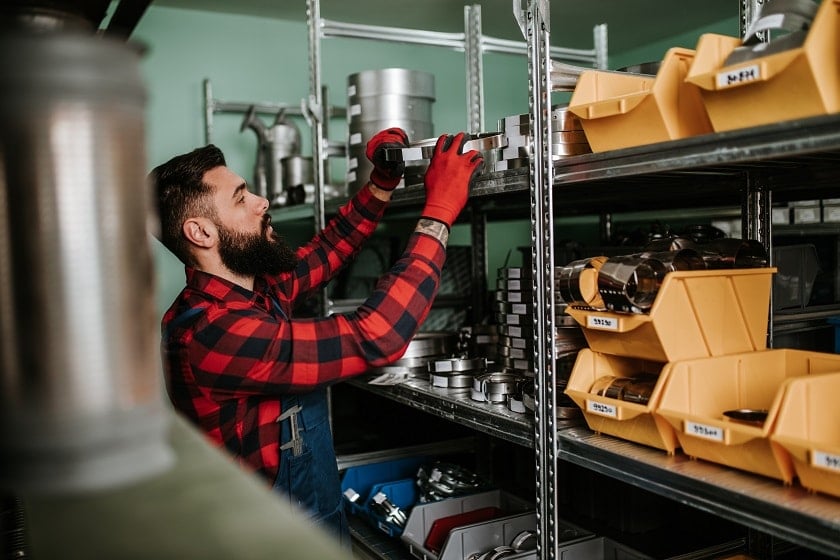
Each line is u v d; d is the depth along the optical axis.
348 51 3.86
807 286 2.08
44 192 0.40
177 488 0.41
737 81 1.04
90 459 0.41
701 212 2.91
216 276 1.62
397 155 1.82
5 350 0.40
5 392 0.40
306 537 0.36
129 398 0.43
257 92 3.68
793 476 1.08
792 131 0.98
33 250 0.40
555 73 1.47
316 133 2.48
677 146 1.16
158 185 1.60
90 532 0.37
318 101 2.47
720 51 1.14
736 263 1.51
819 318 2.03
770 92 1.02
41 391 0.40
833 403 1.11
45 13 0.53
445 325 3.12
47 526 0.37
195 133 3.57
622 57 4.41
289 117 3.75
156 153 3.51
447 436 2.89
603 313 1.34
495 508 2.24
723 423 1.11
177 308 1.61
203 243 1.61
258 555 0.34
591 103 1.34
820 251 2.42
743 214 1.70
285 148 3.33
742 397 1.32
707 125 1.28
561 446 1.44
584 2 3.45
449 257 3.13
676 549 2.03
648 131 1.26
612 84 1.49
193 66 3.56
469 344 2.39
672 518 2.20
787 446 1.02
